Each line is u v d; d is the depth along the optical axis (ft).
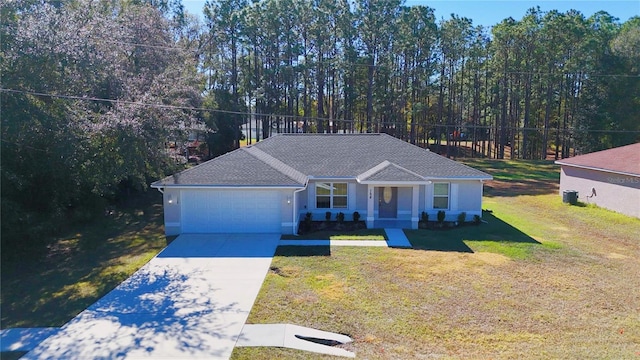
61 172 50.83
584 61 142.51
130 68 71.20
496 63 150.20
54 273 40.65
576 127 147.23
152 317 30.25
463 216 61.05
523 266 42.09
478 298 33.81
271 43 135.95
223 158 59.57
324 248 47.98
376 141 70.85
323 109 150.82
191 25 130.21
